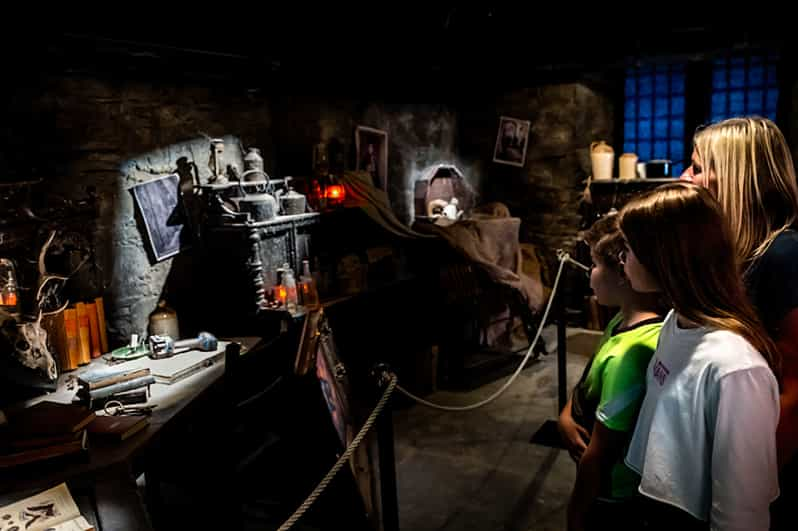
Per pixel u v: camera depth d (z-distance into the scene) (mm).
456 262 5145
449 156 6430
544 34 5742
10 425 1984
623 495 1617
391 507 2430
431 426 4078
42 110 2939
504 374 4961
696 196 1302
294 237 3873
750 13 4973
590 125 6141
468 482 3363
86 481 1864
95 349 2963
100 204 3221
